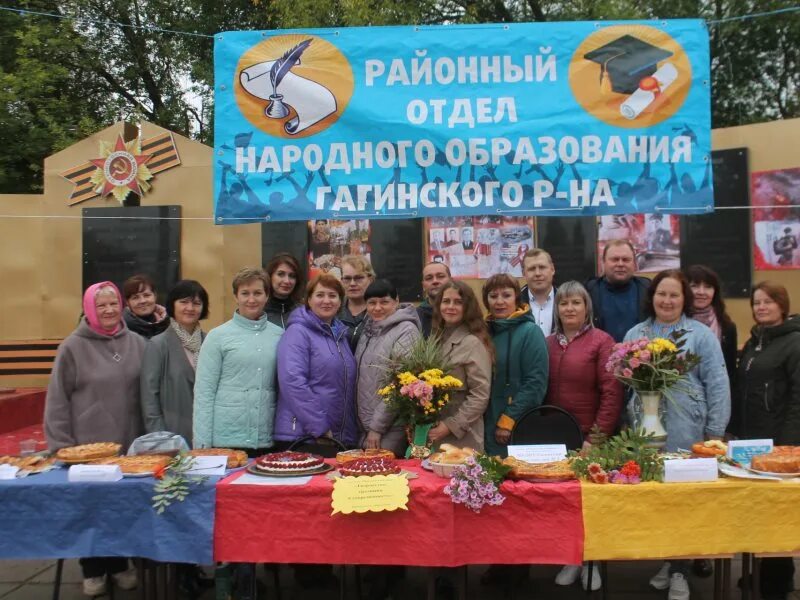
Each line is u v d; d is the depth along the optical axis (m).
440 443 3.73
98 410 3.86
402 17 9.59
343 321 4.55
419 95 3.86
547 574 4.30
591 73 3.83
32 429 5.95
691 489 3.00
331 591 4.01
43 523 3.14
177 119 14.02
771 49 10.67
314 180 3.88
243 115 3.89
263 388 3.81
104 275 6.27
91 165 6.30
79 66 13.01
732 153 5.62
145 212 6.27
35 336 6.28
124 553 3.13
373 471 3.11
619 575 4.26
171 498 3.09
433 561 3.01
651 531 3.00
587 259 5.84
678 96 3.81
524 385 3.92
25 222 6.29
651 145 3.82
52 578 4.34
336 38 3.87
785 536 2.98
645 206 3.82
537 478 3.09
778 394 3.88
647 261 5.77
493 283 4.09
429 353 3.54
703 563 4.21
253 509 3.08
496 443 3.93
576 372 3.95
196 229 6.26
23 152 9.81
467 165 3.85
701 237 5.68
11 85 9.68
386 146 3.86
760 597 3.88
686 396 3.71
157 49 13.88
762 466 3.12
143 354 4.03
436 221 5.99
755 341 4.08
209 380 3.77
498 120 3.85
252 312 3.86
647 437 3.21
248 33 3.88
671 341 3.70
